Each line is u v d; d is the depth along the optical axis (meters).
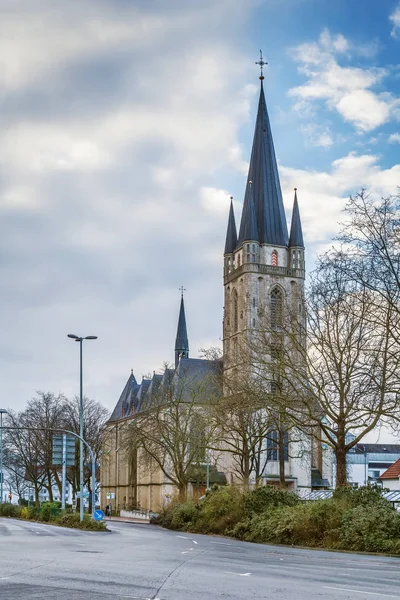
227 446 105.56
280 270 121.81
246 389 51.47
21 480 144.50
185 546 31.03
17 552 24.31
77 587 14.05
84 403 108.44
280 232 123.44
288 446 109.50
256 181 124.56
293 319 47.12
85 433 106.69
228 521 44.28
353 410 42.47
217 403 63.53
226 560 22.97
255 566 20.61
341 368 41.75
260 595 13.48
